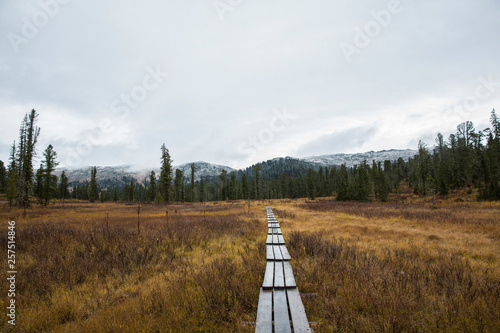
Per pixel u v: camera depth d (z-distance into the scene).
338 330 3.20
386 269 5.53
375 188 56.91
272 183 105.62
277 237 10.54
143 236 10.34
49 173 42.69
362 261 6.11
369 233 11.42
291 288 4.50
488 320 3.31
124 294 4.91
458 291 4.23
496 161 40.78
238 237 10.85
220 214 25.25
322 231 12.26
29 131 36.00
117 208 38.72
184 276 5.21
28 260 7.14
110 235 10.09
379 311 3.58
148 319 3.53
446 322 3.29
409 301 3.82
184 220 17.83
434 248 8.18
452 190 46.94
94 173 74.44
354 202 46.25
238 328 3.16
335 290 4.52
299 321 3.24
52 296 4.80
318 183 95.19
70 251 8.33
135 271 6.31
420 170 60.69
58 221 18.12
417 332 3.09
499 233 10.27
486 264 6.14
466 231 11.25
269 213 25.50
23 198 31.80
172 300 4.14
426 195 48.31
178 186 72.62
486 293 4.06
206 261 6.94
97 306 4.35
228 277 4.91
